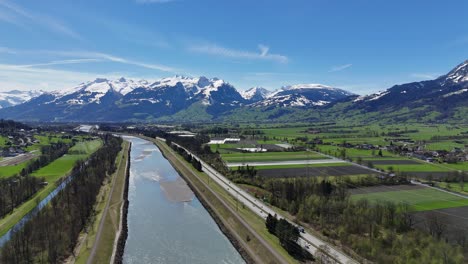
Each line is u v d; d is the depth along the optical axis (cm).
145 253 10756
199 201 16638
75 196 14888
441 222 11788
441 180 19288
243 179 19600
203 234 12394
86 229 12325
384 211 12112
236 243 11394
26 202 15388
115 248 10956
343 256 9906
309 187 15525
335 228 11938
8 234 11944
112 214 14112
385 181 18512
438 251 9150
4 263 9281
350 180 18450
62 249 10331
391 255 9512
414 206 14212
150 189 18862
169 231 12612
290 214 14150
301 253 10275
